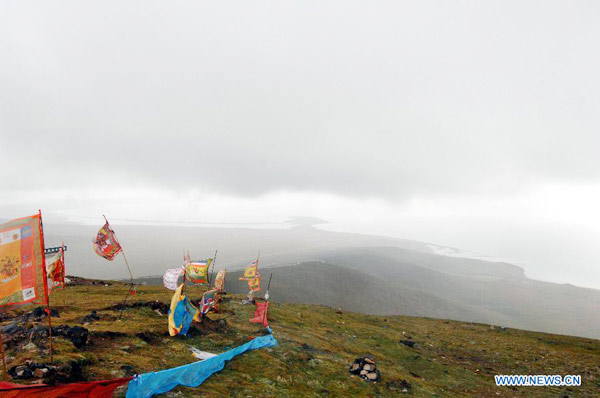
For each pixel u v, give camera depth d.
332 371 24.20
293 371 22.34
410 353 37.56
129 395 13.24
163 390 14.72
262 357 23.56
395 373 27.41
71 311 27.77
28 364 13.19
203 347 23.31
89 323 23.41
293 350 27.16
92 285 56.00
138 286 62.06
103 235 27.06
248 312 38.56
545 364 38.84
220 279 39.31
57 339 16.94
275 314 45.12
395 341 42.69
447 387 27.31
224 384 17.62
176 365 18.39
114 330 21.91
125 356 17.88
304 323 43.72
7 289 11.88
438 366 33.88
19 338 16.89
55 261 23.97
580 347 54.00
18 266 12.16
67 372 13.57
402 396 22.16
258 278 46.12
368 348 36.56
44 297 12.70
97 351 17.78
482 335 58.66
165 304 32.41
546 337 61.69
